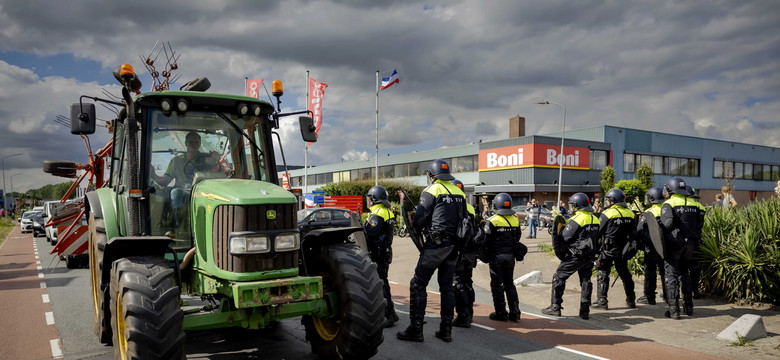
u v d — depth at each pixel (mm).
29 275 11344
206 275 4195
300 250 4680
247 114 4918
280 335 5988
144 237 3918
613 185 37000
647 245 7723
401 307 7930
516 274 11188
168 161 4578
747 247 7645
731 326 5938
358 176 58469
